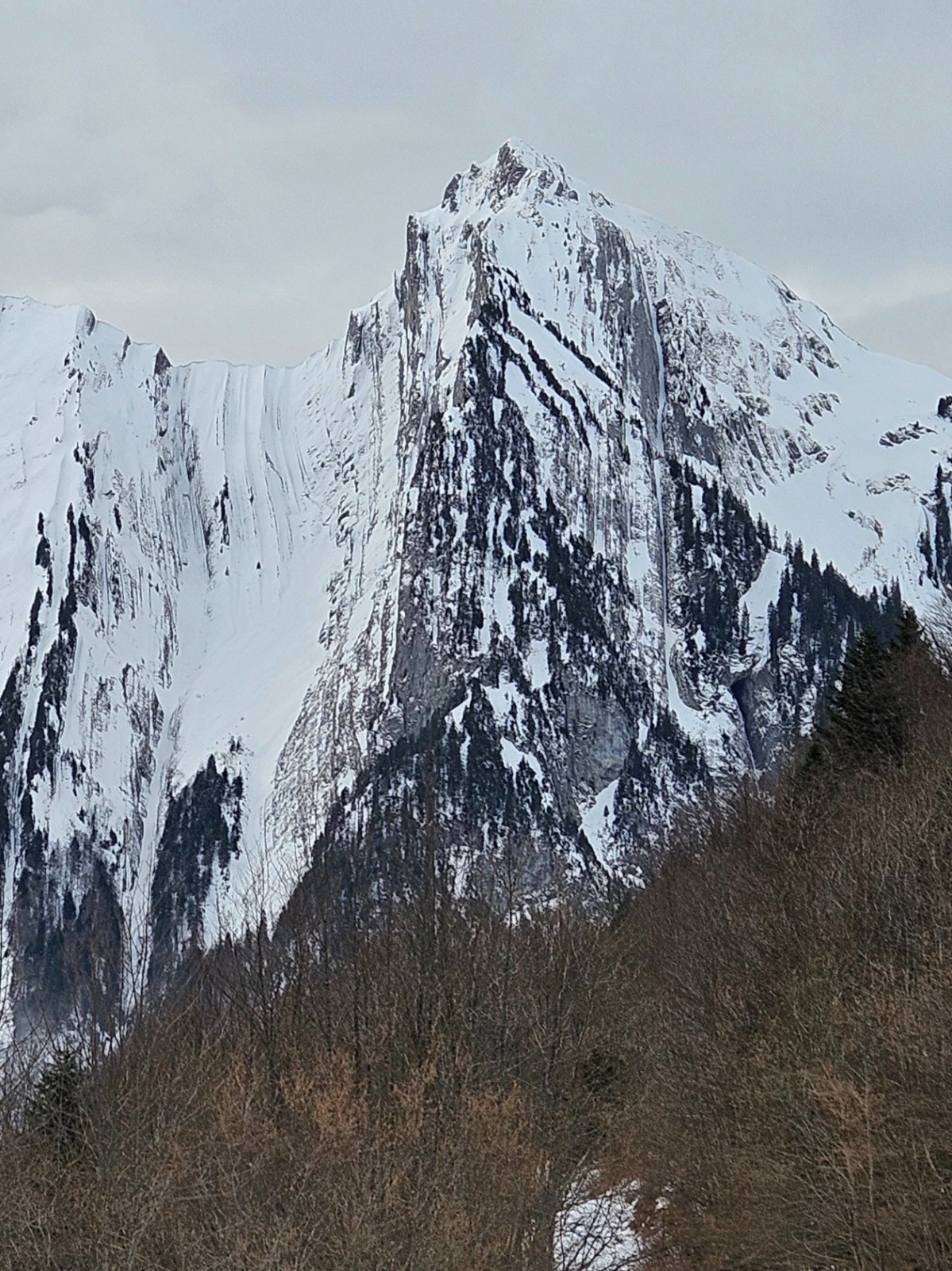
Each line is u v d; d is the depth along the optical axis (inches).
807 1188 2356.1
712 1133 2741.1
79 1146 2500.0
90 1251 2276.1
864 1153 2233.0
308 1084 2605.8
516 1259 2427.4
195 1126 2551.7
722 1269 2532.0
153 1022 2696.9
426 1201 2347.4
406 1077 2728.8
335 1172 2374.5
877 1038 2450.8
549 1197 2556.6
